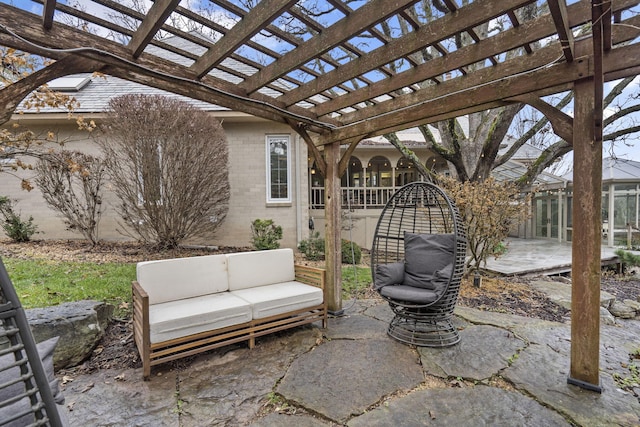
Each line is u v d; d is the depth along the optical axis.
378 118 3.49
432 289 3.48
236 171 7.64
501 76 2.64
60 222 7.34
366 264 7.02
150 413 2.14
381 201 10.01
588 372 2.37
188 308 2.92
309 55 2.34
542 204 12.55
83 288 4.18
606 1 1.62
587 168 2.27
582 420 2.05
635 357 2.91
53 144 7.12
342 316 3.99
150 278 3.08
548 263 6.74
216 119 6.63
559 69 2.32
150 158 5.83
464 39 6.07
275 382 2.51
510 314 4.04
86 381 2.52
